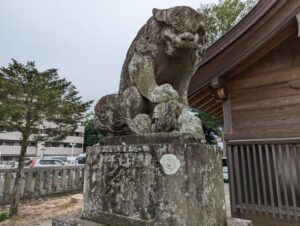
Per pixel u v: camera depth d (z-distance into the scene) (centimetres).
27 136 654
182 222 150
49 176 870
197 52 201
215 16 1189
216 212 175
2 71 627
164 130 174
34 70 639
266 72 396
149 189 162
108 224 183
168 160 159
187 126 183
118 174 185
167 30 187
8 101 639
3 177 755
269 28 352
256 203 367
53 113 668
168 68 207
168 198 154
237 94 418
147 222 159
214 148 188
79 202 739
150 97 190
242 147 384
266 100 389
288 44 382
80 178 991
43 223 554
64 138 726
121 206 178
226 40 386
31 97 647
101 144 216
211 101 530
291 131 350
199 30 193
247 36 372
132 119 196
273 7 343
